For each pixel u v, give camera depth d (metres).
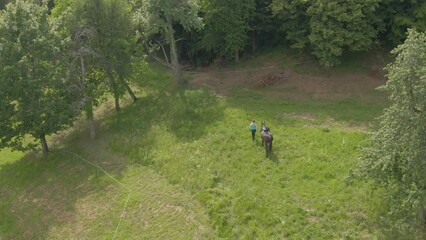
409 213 20.55
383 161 19.97
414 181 19.77
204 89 40.84
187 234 24.58
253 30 46.47
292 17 40.00
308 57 42.88
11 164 37.03
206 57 49.41
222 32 44.50
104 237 25.66
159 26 40.16
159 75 46.31
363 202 24.02
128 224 26.27
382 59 39.97
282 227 23.39
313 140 30.05
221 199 26.02
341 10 35.47
